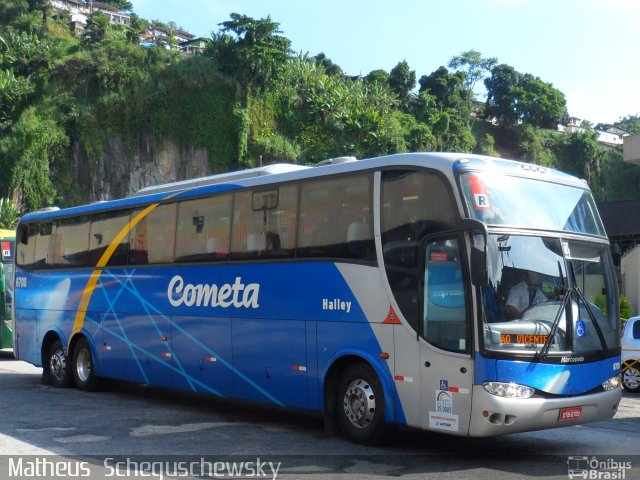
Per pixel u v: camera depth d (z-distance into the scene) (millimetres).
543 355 7594
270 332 9875
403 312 8188
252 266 10273
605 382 8102
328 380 9078
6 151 71938
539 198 8344
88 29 83188
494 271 7637
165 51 80875
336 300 8984
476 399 7398
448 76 111562
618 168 118438
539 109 119125
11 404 11961
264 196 10297
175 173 78688
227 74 81562
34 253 15367
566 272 8117
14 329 15812
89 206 13961
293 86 86062
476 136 114250
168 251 11867
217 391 10734
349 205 9047
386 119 87250
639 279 33000
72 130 75375
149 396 13258
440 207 8000
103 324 13188
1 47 83188
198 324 11109
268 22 81812
